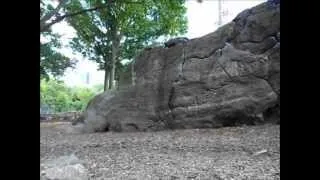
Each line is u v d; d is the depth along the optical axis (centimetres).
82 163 595
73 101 2170
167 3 818
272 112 1056
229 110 1068
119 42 1733
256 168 559
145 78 1203
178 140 881
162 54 1209
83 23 1457
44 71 1577
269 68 1052
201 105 1102
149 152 722
